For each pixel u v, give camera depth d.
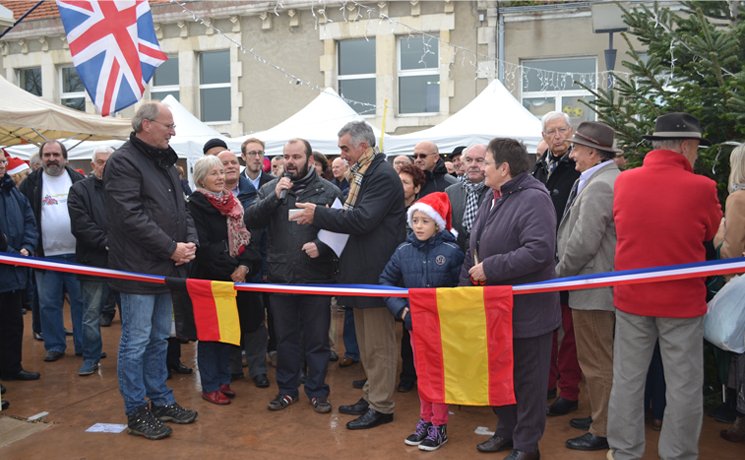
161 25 13.37
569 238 3.73
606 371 3.75
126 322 4.07
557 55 11.53
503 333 3.36
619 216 3.35
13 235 5.41
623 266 3.33
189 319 4.41
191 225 4.48
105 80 4.69
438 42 12.12
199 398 4.86
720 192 4.55
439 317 3.46
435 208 3.79
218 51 13.44
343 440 4.02
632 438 3.30
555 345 4.68
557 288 3.21
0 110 7.18
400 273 3.97
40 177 5.91
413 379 4.97
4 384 5.19
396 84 12.38
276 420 4.38
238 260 4.82
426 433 3.94
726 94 4.21
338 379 5.30
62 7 4.57
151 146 4.02
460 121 9.20
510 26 11.70
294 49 12.76
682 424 3.16
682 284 3.13
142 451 3.90
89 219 5.32
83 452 3.90
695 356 3.17
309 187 4.50
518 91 11.74
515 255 3.27
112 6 4.71
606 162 3.81
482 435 4.10
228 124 13.25
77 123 8.07
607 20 7.12
